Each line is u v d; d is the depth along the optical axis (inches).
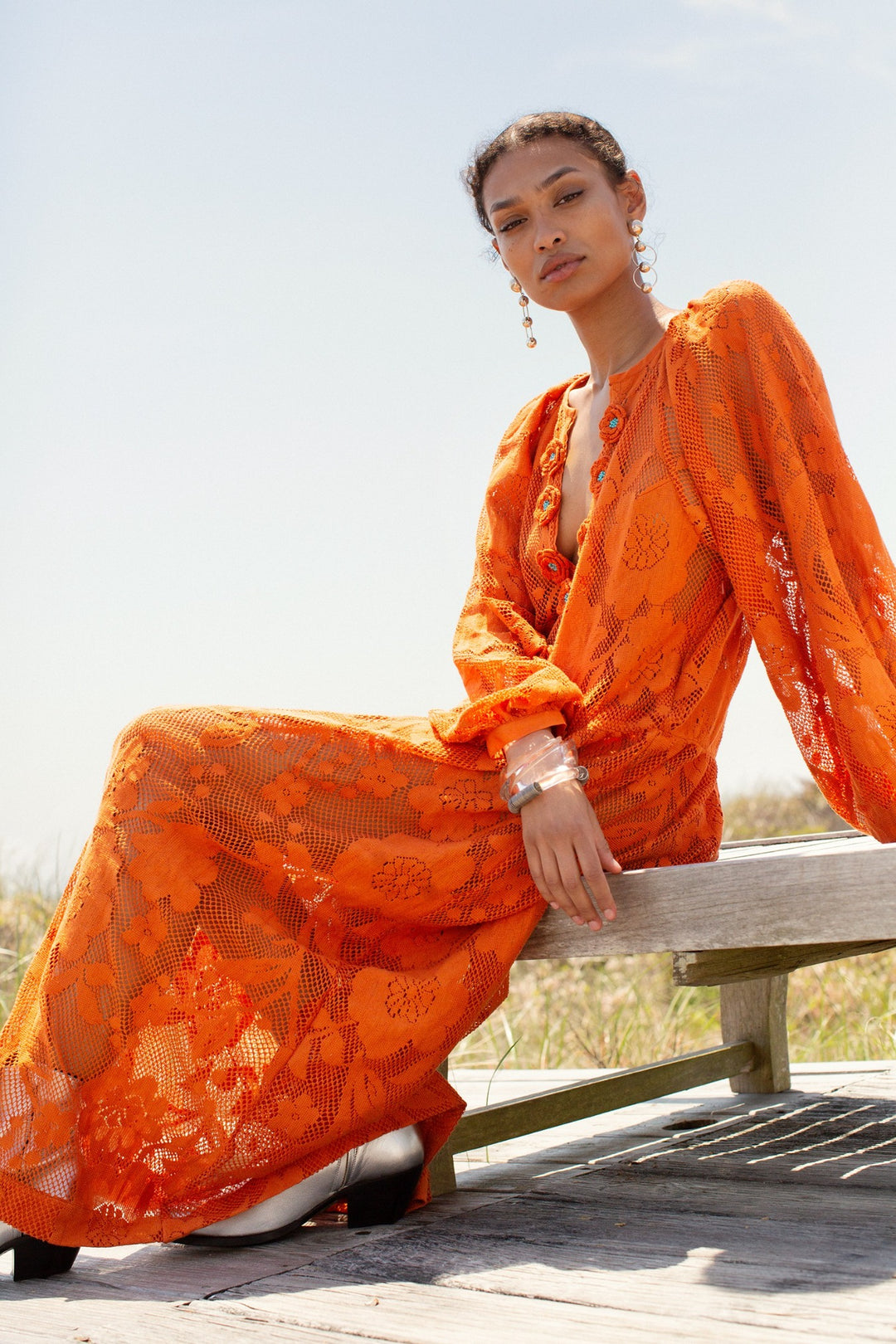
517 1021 203.6
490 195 88.4
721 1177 86.4
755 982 119.3
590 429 89.4
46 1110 72.9
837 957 92.2
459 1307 61.0
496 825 79.4
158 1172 74.0
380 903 77.7
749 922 71.4
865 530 78.4
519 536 92.4
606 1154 99.2
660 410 80.7
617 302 87.7
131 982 74.0
